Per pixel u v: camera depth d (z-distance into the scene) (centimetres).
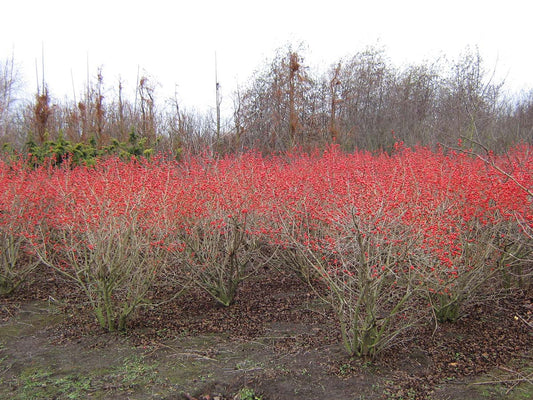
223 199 582
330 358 451
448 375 416
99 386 412
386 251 452
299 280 725
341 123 1902
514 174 525
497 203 499
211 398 395
